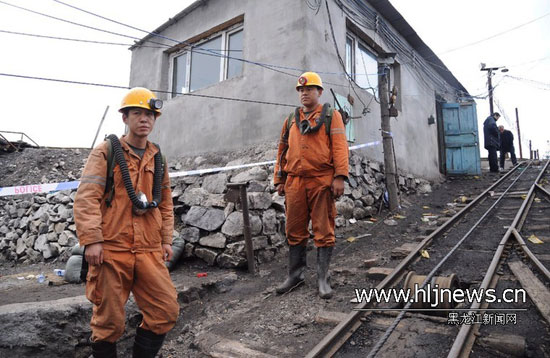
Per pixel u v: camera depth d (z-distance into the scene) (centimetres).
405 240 530
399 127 948
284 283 373
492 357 231
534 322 267
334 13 709
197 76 844
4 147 1197
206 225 505
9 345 268
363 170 739
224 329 308
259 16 693
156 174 229
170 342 307
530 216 598
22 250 776
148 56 941
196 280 410
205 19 800
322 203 347
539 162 1432
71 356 289
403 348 249
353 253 488
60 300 308
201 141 776
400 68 982
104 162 208
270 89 658
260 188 529
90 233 192
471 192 920
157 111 225
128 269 205
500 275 360
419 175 1036
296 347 263
